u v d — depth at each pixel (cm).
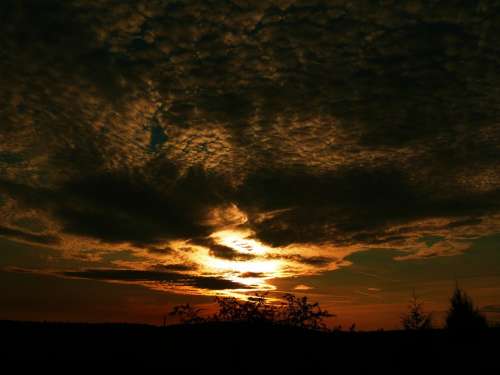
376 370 920
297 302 899
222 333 908
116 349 1269
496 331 1349
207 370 832
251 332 882
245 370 832
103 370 1021
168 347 989
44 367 1117
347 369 884
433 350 1104
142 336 1438
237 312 898
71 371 1053
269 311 895
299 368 852
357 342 1106
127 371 944
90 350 1334
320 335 943
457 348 1139
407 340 1198
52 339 1636
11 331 1852
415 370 959
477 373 954
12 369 1098
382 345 1136
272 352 870
